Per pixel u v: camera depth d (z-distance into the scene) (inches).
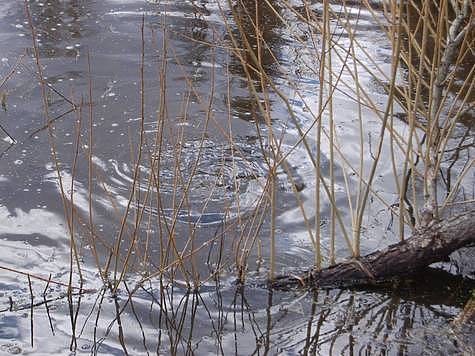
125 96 258.2
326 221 188.9
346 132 234.2
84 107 248.4
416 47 167.6
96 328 148.6
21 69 278.5
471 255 173.8
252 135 233.0
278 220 188.5
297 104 255.0
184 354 141.9
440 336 146.6
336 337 147.3
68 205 191.5
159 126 160.2
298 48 305.0
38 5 358.6
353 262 164.9
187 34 321.7
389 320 152.5
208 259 172.6
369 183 161.0
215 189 202.2
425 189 173.8
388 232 183.8
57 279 163.6
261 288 163.0
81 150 220.1
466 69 279.4
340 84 269.9
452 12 322.3
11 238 177.5
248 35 318.3
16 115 240.7
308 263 171.2
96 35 319.6
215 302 158.2
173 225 162.1
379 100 257.3
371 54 298.2
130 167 211.6
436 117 172.4
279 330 149.6
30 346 142.0
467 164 214.1
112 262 170.6
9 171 206.8
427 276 167.0
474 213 165.8
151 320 152.1
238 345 144.9
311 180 206.7
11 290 159.3
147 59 293.6
